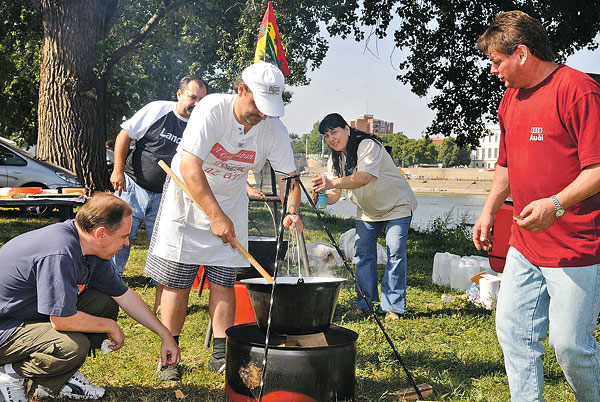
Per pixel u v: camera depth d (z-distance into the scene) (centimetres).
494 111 1870
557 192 256
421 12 1847
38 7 1711
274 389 274
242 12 1786
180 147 328
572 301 251
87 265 306
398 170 516
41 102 1548
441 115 1912
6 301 292
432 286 686
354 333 301
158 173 526
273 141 351
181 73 2547
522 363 273
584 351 253
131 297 334
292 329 288
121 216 294
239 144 337
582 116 242
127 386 345
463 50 1850
